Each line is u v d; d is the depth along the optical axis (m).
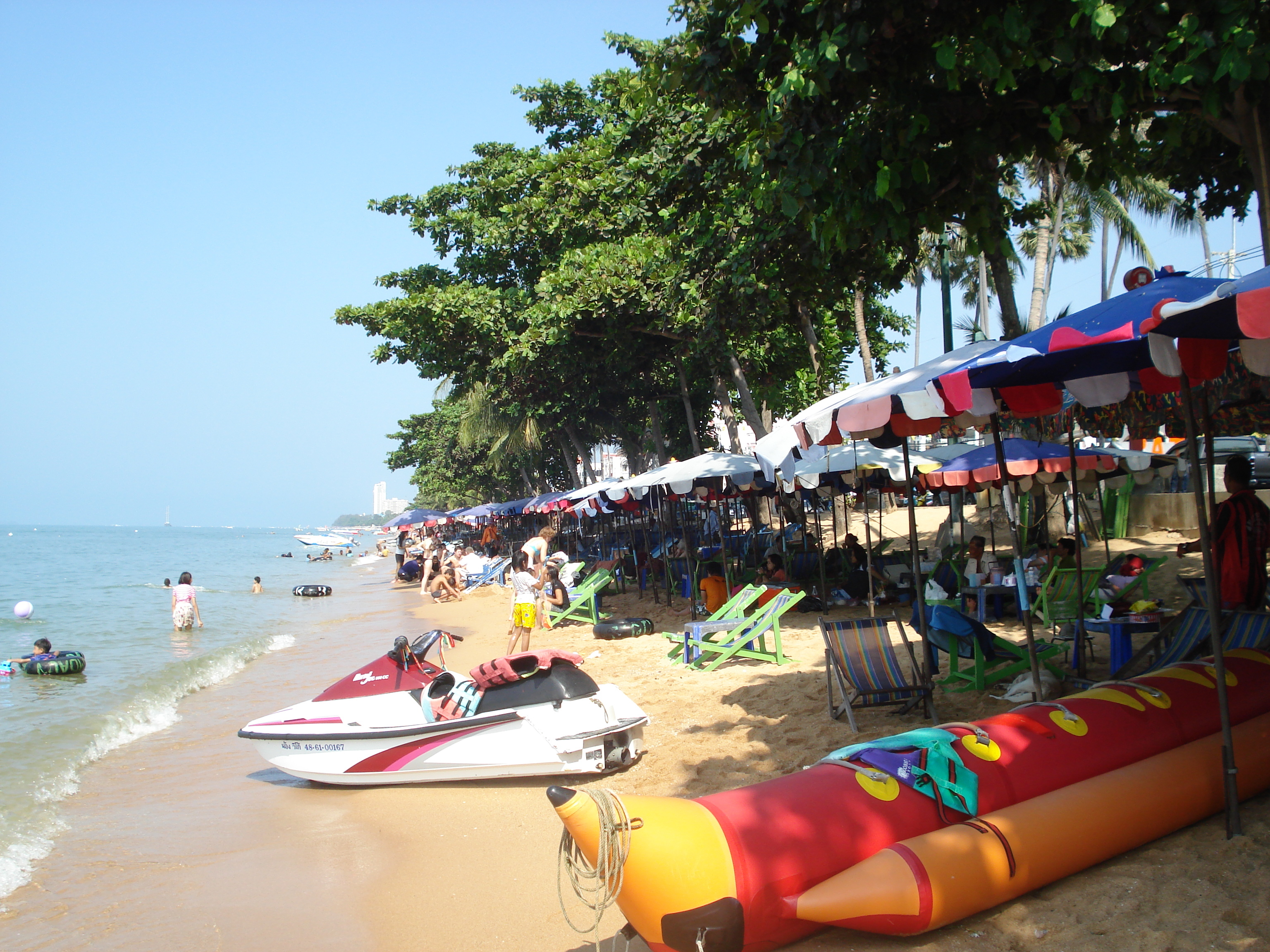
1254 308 3.08
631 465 37.47
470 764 6.75
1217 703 4.79
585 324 19.94
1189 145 8.40
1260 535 5.85
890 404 5.17
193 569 56.62
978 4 5.81
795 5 6.21
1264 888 3.66
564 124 24.53
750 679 9.20
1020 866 3.75
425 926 4.63
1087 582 9.48
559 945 4.25
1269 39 5.04
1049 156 6.73
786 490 13.79
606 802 3.47
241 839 6.27
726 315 13.54
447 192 24.86
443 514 42.47
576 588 16.47
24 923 5.02
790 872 3.55
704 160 12.36
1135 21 5.40
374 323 22.38
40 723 10.51
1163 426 9.58
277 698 11.79
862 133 6.64
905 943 3.67
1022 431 14.02
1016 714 4.56
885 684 6.72
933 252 24.75
